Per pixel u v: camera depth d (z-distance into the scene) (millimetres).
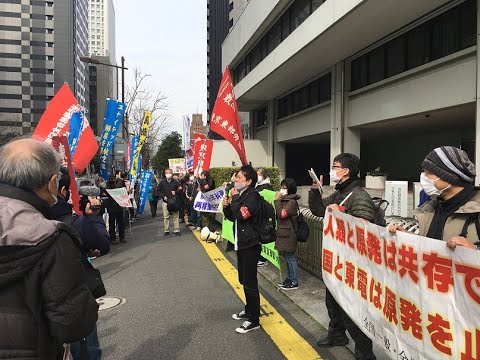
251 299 4676
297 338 4484
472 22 11156
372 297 3105
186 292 6305
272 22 21250
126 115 24969
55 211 3021
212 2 61344
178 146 64875
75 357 3174
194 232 12992
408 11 12125
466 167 2545
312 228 7008
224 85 6504
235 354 4129
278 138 26453
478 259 2094
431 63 12359
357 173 3930
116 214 10961
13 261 1807
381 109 15242
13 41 100750
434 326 2402
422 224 2830
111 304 5754
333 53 16422
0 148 2041
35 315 1857
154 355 4133
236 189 4668
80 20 113875
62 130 6090
